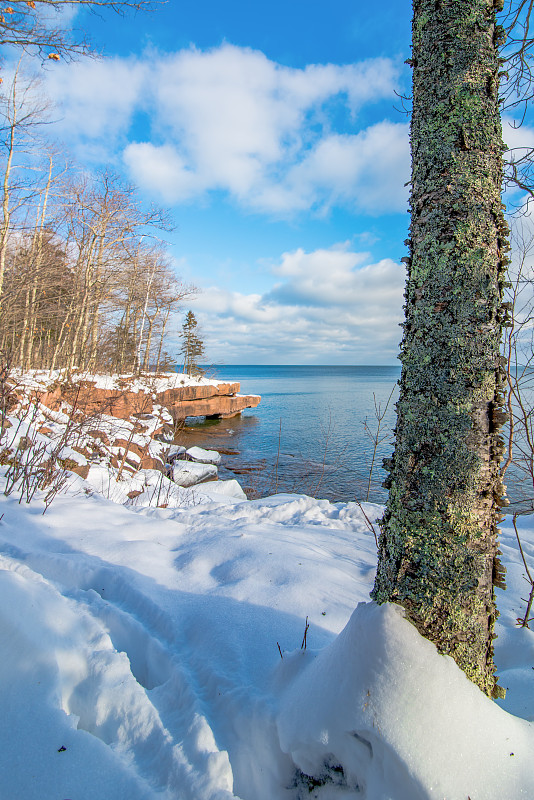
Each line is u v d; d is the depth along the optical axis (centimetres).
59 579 312
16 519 414
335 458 1739
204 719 182
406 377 189
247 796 171
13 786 146
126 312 2609
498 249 183
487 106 182
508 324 186
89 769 156
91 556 349
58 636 217
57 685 190
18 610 213
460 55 181
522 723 171
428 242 183
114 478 880
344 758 162
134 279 2448
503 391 180
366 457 1744
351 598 301
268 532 462
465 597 171
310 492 1224
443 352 177
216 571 340
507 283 186
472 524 173
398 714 150
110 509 493
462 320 175
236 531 442
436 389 177
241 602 280
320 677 176
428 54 189
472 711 154
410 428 184
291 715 174
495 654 275
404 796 142
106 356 2489
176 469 1380
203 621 257
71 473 632
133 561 345
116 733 183
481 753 148
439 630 169
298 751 168
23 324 1655
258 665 221
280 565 338
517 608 328
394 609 171
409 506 180
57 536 390
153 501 751
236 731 184
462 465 172
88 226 2016
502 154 188
